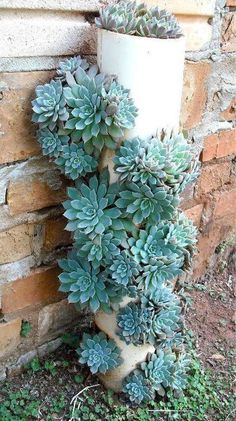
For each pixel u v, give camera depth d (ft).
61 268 2.26
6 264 2.13
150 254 2.06
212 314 2.93
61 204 2.21
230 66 2.75
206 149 2.82
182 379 2.37
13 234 2.11
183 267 2.25
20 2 1.78
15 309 2.23
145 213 1.95
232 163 3.04
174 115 1.98
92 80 1.84
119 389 2.33
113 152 1.97
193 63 2.51
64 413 2.23
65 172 2.01
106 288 2.14
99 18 1.89
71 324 2.48
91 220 1.99
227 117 2.88
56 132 1.94
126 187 1.96
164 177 1.88
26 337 2.32
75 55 2.01
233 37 2.68
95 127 1.87
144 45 1.81
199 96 2.64
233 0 2.58
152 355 2.30
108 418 2.23
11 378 2.32
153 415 2.29
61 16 1.92
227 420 2.32
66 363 2.39
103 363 2.24
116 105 1.80
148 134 1.94
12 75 1.86
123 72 1.85
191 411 2.33
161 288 2.19
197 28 2.43
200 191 2.91
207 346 2.71
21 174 2.03
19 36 1.83
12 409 2.19
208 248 3.14
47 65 1.94
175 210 2.01
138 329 2.15
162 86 1.89
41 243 2.21
